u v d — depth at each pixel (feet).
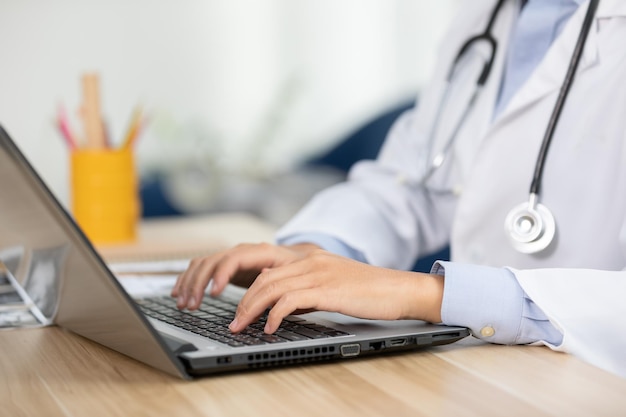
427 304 2.93
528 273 3.00
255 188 11.82
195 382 2.48
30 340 3.06
